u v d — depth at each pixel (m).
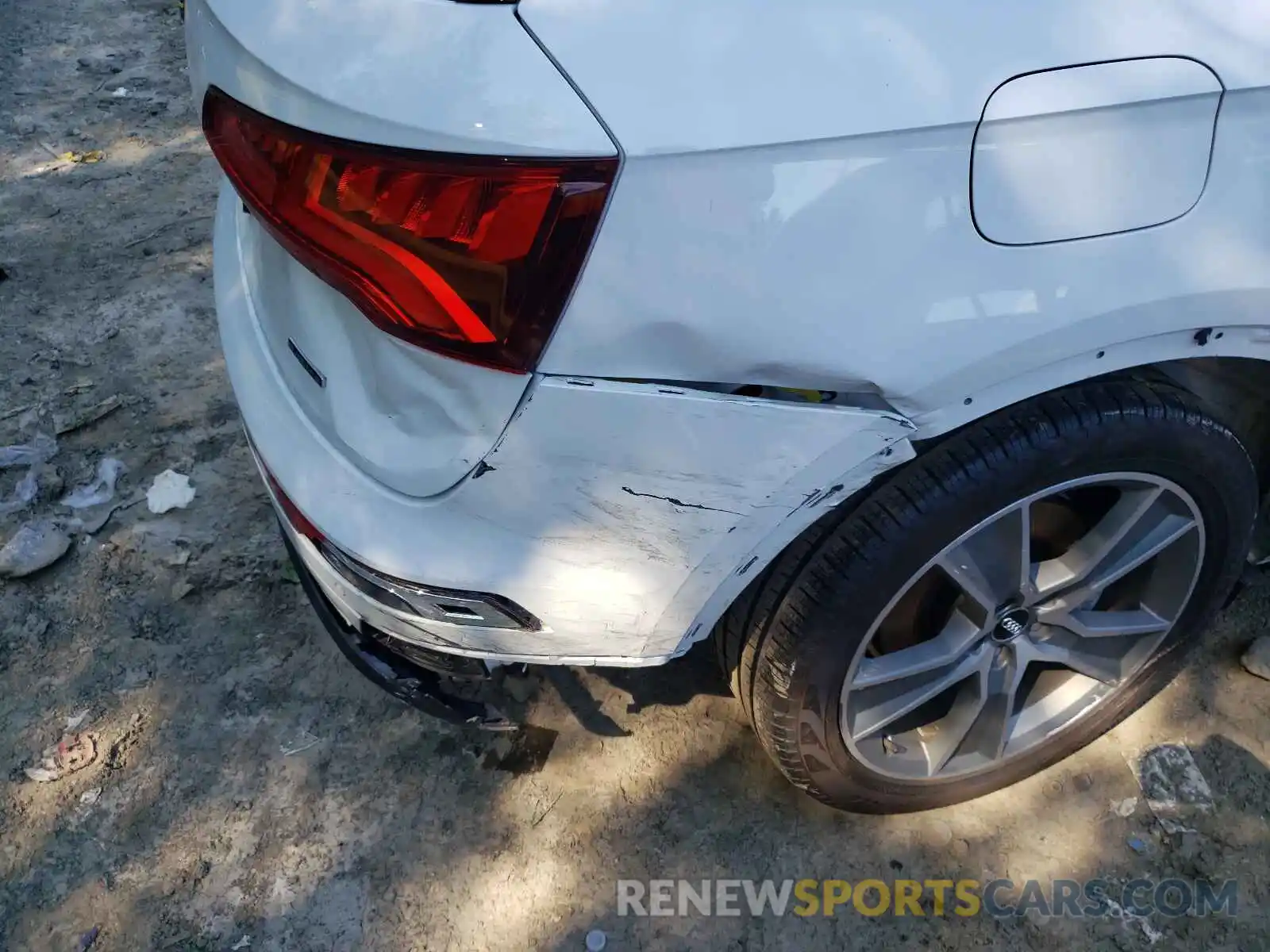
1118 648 1.78
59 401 2.76
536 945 1.72
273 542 2.38
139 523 2.43
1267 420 1.73
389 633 1.51
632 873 1.80
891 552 1.38
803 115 1.04
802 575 1.42
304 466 1.41
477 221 1.03
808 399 1.21
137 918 1.75
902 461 1.27
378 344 1.22
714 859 1.82
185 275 3.24
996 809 1.88
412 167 1.03
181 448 2.63
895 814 1.85
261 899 1.77
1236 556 1.69
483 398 1.15
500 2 1.02
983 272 1.14
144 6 5.02
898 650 1.64
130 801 1.91
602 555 1.29
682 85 1.02
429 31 1.03
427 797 1.91
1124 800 1.89
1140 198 1.17
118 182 3.71
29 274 3.23
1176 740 1.97
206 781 1.94
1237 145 1.20
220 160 1.25
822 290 1.10
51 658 2.15
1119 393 1.39
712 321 1.10
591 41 1.01
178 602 2.26
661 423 1.16
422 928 1.73
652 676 2.09
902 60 1.06
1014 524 1.46
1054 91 1.11
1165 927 1.72
